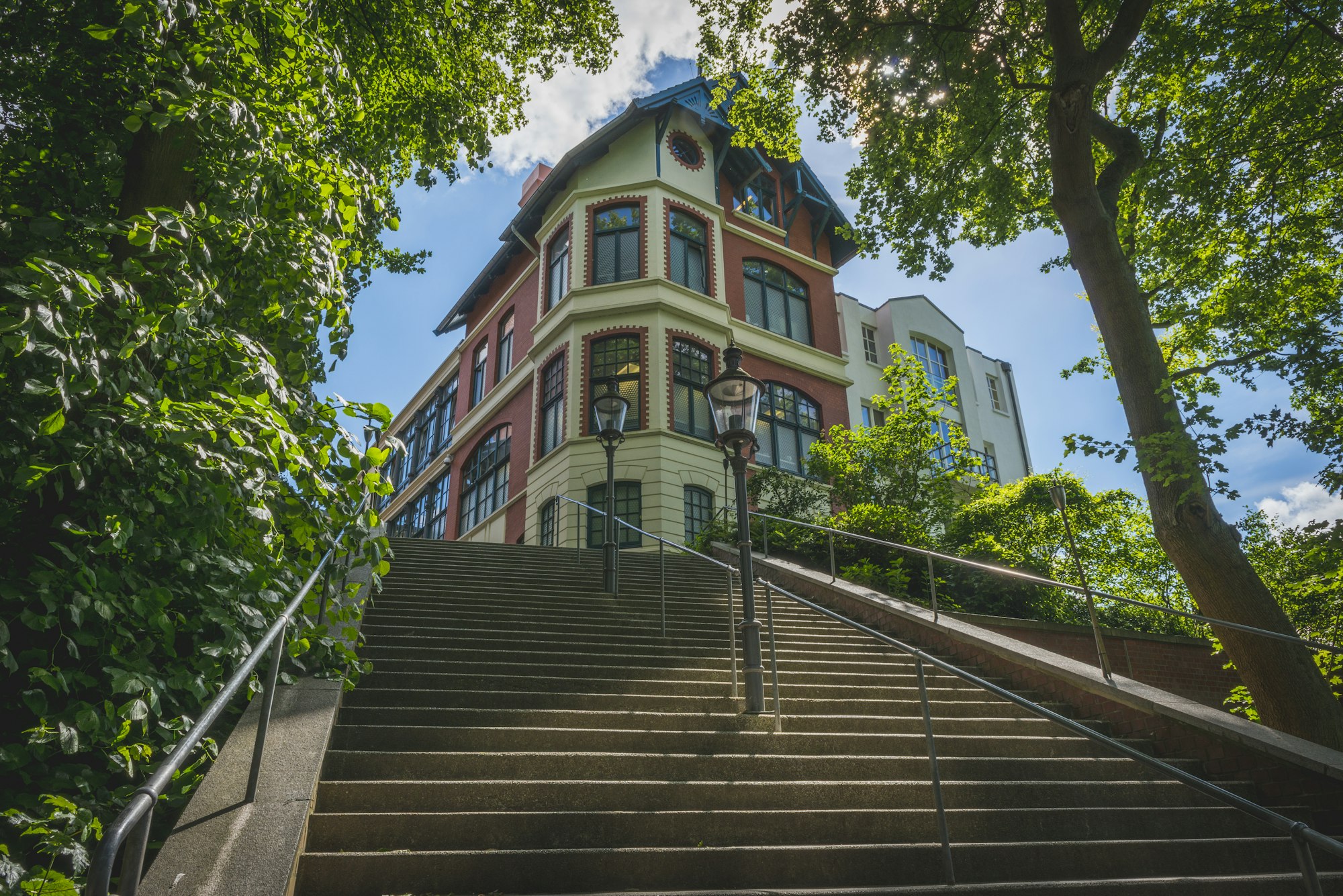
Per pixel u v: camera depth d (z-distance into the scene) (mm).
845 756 5102
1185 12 11727
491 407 23281
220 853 3004
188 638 4270
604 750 5047
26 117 4906
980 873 4152
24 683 3646
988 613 11969
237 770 3678
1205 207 11938
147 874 2852
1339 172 11477
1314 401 10336
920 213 13375
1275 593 10195
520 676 5973
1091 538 17547
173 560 3914
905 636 8883
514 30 11836
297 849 3209
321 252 4648
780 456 20125
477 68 11734
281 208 4738
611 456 10898
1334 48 10938
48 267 3062
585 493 17734
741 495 6785
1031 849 4262
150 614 3615
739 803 4555
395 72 10180
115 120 5094
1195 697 11500
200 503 3779
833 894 3631
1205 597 8094
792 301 22781
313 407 4379
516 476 20922
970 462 15266
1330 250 11562
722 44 13055
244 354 4082
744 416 6992
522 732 4969
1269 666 7590
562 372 19609
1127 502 17438
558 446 18766
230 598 4082
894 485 14781
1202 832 4934
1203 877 4047
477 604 8484
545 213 23062
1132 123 12758
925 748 5566
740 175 23047
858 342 24109
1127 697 6465
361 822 3840
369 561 4543
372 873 3545
